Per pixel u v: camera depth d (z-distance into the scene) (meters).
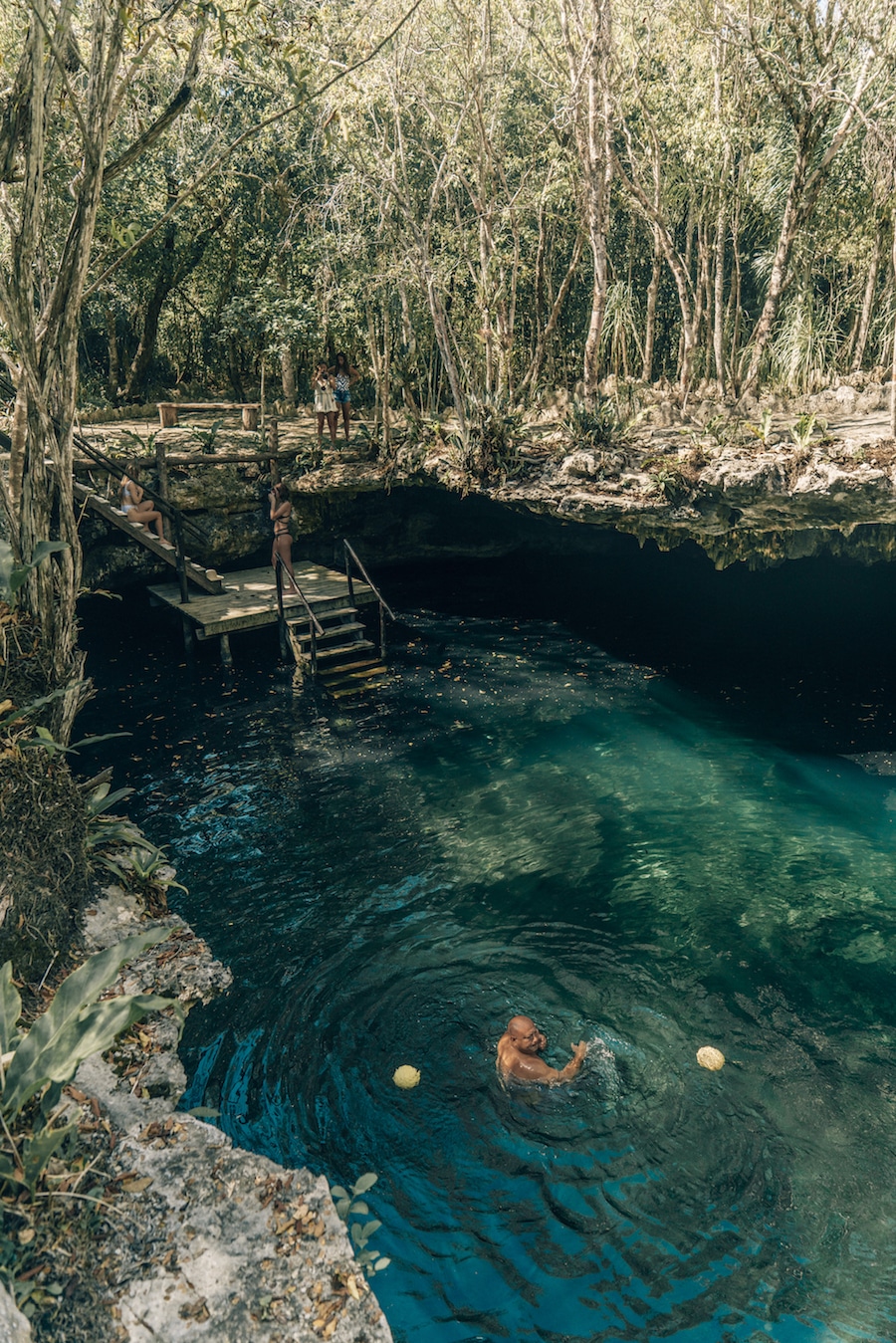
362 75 15.12
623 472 14.80
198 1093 7.27
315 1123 6.82
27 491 7.10
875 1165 6.37
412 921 9.49
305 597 16.34
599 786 12.42
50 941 6.12
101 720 14.73
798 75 14.58
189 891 10.27
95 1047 4.78
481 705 15.11
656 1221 5.95
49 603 7.16
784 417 15.95
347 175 18.02
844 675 15.83
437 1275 5.64
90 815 7.21
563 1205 6.08
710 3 14.92
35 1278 4.21
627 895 9.87
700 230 19.34
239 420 22.19
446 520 20.36
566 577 21.42
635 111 20.33
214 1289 4.25
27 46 6.89
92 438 18.55
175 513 16.22
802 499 13.13
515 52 17.44
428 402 22.77
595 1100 6.87
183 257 23.62
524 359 24.64
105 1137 4.98
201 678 16.28
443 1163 6.40
